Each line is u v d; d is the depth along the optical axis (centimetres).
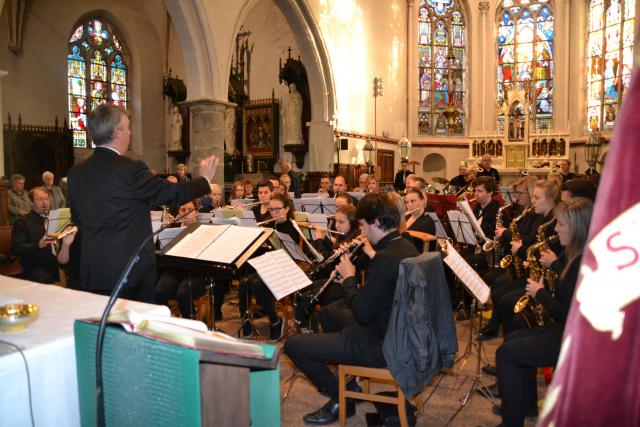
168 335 158
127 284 296
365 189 916
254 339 536
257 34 1583
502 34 2039
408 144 1773
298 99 1487
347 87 1526
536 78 1994
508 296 445
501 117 2031
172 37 1797
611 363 69
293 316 500
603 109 1820
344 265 350
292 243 496
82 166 308
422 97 2045
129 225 301
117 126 306
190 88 1012
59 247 492
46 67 1487
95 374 167
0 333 196
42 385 184
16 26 1397
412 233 557
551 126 1970
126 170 298
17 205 1012
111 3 1658
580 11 1891
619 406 68
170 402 154
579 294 72
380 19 1773
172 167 1783
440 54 2053
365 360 323
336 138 1437
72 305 242
